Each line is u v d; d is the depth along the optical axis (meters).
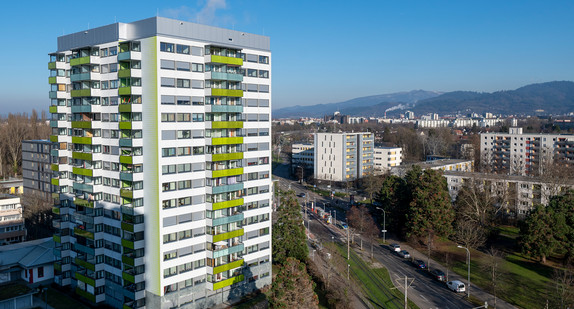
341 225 127.69
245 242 77.06
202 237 71.50
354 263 95.31
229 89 71.94
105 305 72.44
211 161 70.69
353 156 191.00
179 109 67.69
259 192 79.62
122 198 69.62
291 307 56.56
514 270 87.12
